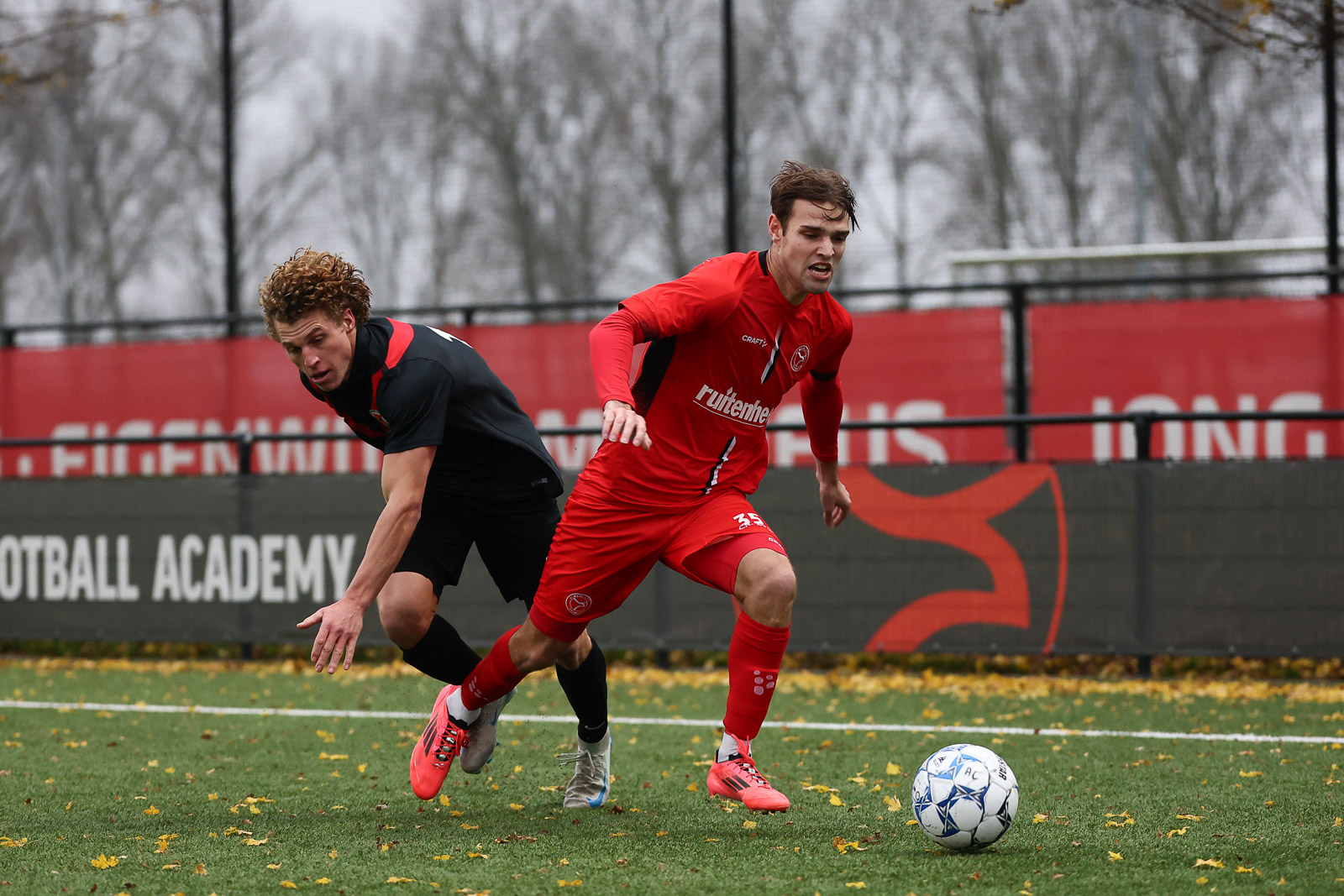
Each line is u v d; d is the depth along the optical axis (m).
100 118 45.09
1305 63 29.64
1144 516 25.19
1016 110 36.72
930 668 27.05
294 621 29.22
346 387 12.63
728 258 12.73
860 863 11.66
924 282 37.09
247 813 14.49
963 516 26.09
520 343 34.44
